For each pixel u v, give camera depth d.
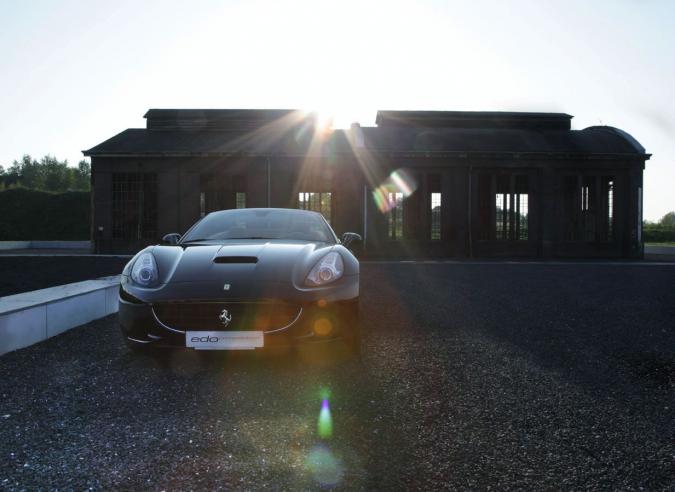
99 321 3.99
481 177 15.09
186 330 2.51
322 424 1.83
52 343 3.18
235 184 14.74
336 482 1.39
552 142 15.56
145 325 2.53
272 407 2.01
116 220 14.54
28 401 2.07
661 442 1.68
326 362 2.71
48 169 103.69
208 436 1.71
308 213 4.04
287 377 2.43
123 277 2.78
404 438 1.71
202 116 17.55
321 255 2.86
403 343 3.17
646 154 14.44
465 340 3.25
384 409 1.99
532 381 2.36
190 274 2.64
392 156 14.56
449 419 1.88
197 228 3.72
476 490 1.35
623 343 3.17
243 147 14.97
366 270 9.41
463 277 7.89
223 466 1.49
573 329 3.62
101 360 2.75
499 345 3.11
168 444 1.65
